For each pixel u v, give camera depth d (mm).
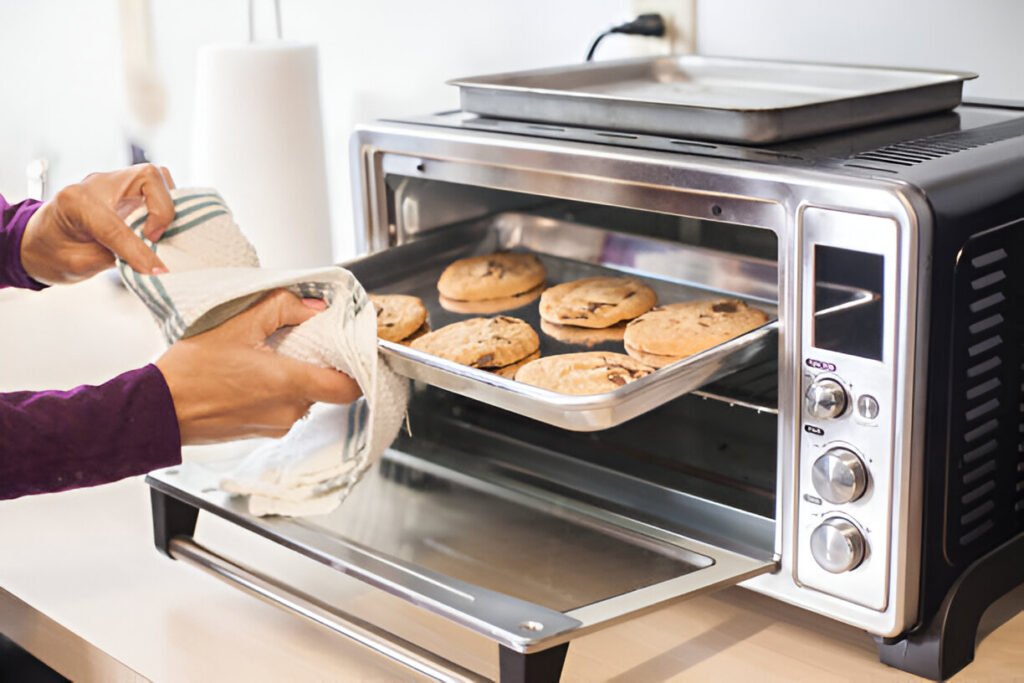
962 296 671
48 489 710
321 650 766
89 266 889
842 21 1012
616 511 806
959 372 683
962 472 704
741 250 889
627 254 970
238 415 734
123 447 708
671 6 1114
